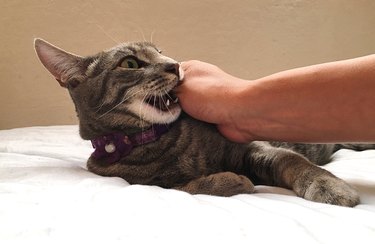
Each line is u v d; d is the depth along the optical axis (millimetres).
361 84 329
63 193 346
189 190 410
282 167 424
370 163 487
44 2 945
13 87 961
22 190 363
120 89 476
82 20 958
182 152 470
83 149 645
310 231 258
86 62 510
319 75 351
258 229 260
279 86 371
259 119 396
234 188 395
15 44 949
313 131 363
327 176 381
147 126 470
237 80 426
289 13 1025
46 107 972
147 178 468
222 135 462
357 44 1073
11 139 714
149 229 262
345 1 1047
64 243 244
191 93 444
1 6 937
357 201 344
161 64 467
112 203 312
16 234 259
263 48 1028
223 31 1005
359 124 336
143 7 973
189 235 251
